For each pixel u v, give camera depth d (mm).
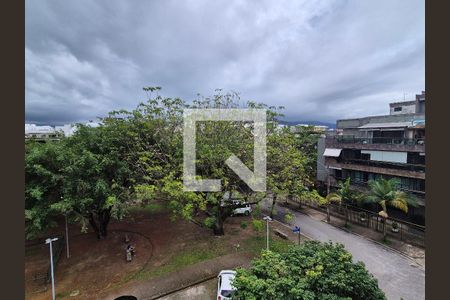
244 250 16625
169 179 15047
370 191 21594
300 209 26453
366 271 8641
